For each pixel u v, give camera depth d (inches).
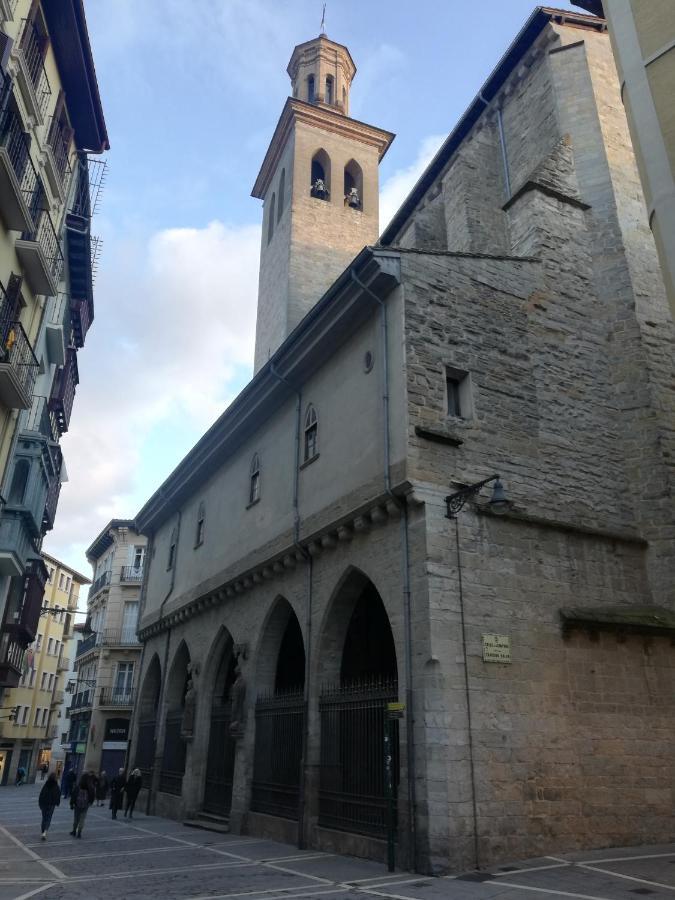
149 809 989.2
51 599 2655.0
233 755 781.9
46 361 932.6
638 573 594.2
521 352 617.6
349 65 1804.9
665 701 548.4
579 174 752.3
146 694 1146.7
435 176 969.5
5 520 826.8
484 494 538.9
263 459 802.2
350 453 605.0
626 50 524.1
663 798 518.0
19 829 804.0
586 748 502.3
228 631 836.6
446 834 427.8
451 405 568.4
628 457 641.0
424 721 459.8
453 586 494.0
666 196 466.0
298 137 1492.4
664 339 679.1
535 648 511.2
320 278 1357.0
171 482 1093.8
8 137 639.1
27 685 2426.2
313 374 711.1
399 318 566.9
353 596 611.5
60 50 773.3
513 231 720.3
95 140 896.3
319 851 550.6
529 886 380.2
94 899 379.6
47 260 725.3
